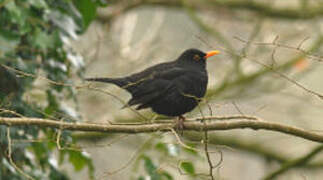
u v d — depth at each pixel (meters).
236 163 18.17
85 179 14.01
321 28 16.12
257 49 15.13
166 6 16.36
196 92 9.98
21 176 8.58
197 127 8.14
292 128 7.61
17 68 8.17
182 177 15.18
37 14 8.22
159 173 8.73
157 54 15.82
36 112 8.41
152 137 8.91
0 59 8.02
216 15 16.64
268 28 16.17
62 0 8.67
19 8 7.89
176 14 17.98
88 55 14.30
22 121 6.92
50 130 8.84
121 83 9.60
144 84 9.64
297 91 16.50
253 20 16.30
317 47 14.47
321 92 17.59
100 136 14.80
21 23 7.82
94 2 9.30
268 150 16.34
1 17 8.03
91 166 9.11
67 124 7.11
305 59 14.35
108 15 15.83
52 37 8.24
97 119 14.59
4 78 8.09
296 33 15.82
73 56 8.82
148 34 16.20
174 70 9.86
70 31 8.57
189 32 17.45
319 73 18.05
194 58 10.38
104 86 15.09
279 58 15.57
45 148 8.91
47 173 9.22
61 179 9.11
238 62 14.73
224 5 16.38
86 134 14.81
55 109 8.70
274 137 16.83
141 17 18.25
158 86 9.64
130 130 7.38
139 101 9.59
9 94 8.12
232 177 17.75
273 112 15.90
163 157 8.83
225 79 14.54
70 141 8.56
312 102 15.65
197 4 16.38
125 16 16.53
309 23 16.34
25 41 8.49
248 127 7.66
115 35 16.14
